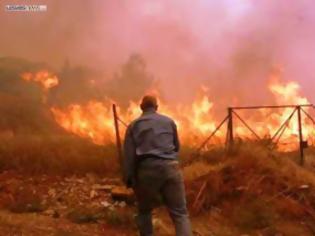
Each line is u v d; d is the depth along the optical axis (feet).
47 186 25.43
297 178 25.14
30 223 19.07
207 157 29.37
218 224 21.72
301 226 21.86
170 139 16.96
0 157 29.09
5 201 22.63
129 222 20.18
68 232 18.25
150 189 16.43
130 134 16.76
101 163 28.81
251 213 21.91
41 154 29.81
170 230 20.33
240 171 24.99
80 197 23.88
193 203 22.93
